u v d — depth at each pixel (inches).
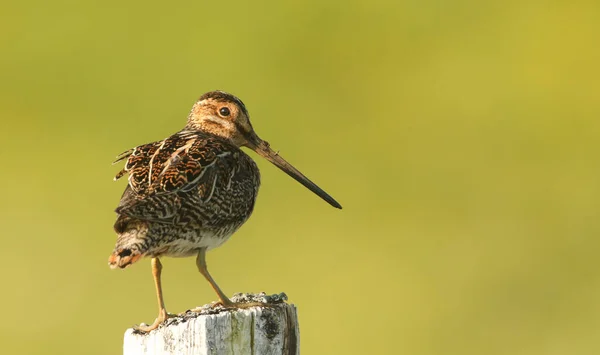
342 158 705.6
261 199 643.5
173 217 300.7
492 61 848.3
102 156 701.9
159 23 874.8
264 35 865.5
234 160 329.4
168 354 267.4
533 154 719.1
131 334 278.8
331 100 784.9
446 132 751.7
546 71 829.2
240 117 360.8
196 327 265.1
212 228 314.3
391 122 755.4
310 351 534.9
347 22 898.7
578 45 860.6
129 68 813.2
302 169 687.1
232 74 810.2
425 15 922.7
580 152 727.1
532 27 898.1
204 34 862.5
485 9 930.1
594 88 806.5
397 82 815.7
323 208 641.6
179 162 313.3
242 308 277.6
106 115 753.6
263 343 267.7
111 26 876.6
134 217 292.7
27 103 769.6
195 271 565.9
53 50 836.6
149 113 753.6
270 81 799.1
